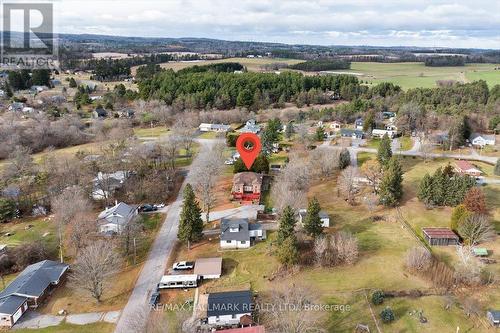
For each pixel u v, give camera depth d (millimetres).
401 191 85812
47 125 133875
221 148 114688
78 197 79125
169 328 50875
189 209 70250
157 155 107250
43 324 53719
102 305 57250
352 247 64812
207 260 65250
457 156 117312
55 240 74812
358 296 57531
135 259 68250
